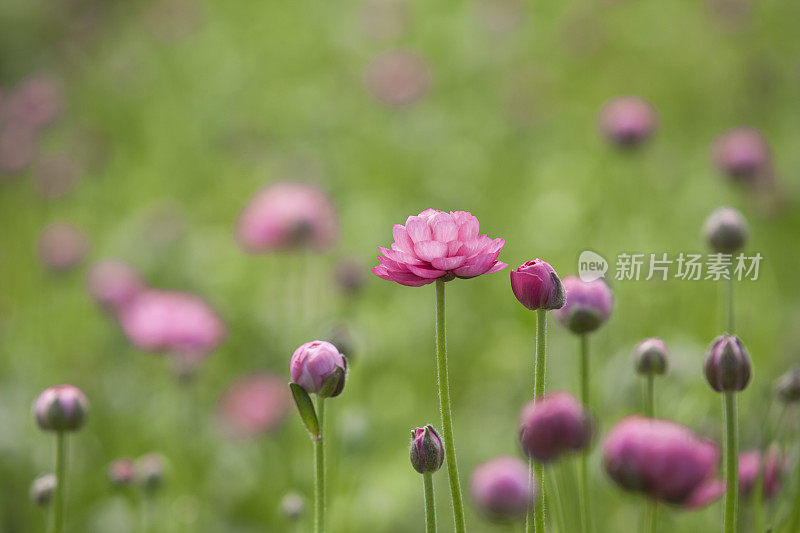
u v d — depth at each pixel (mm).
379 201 8047
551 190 7812
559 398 1974
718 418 3889
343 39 11750
